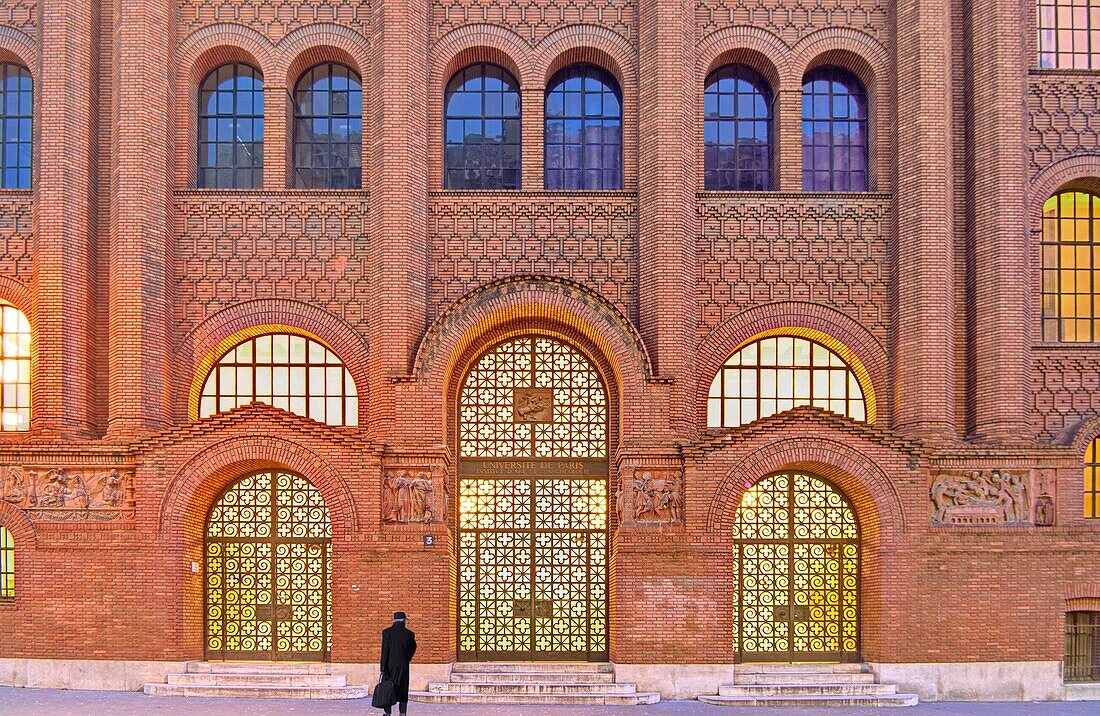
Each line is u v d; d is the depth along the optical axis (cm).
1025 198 2162
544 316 2105
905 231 2125
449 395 2122
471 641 2094
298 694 1869
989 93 2166
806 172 2275
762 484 2089
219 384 2194
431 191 2170
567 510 2130
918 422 2067
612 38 2230
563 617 2103
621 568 1952
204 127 2261
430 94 2209
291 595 2053
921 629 1944
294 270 2152
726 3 2241
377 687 1554
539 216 2169
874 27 2239
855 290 2170
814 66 2281
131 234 2064
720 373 2211
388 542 1945
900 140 2155
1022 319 2109
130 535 1931
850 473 1961
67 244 2089
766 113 2278
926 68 2128
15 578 1939
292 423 1953
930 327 2078
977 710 1848
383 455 1973
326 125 2269
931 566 1953
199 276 2155
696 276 2161
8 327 2175
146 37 2109
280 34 2223
